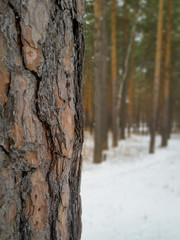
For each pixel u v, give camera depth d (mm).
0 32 628
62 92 790
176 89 22438
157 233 3863
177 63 16172
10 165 677
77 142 907
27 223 728
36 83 709
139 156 10305
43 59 716
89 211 4730
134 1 12617
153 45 14758
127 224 4184
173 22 13414
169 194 5742
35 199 740
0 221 668
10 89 657
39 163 738
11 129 667
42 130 741
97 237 3684
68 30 801
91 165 7891
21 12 651
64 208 853
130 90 16938
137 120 23016
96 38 7469
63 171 826
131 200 5324
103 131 11258
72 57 839
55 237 818
